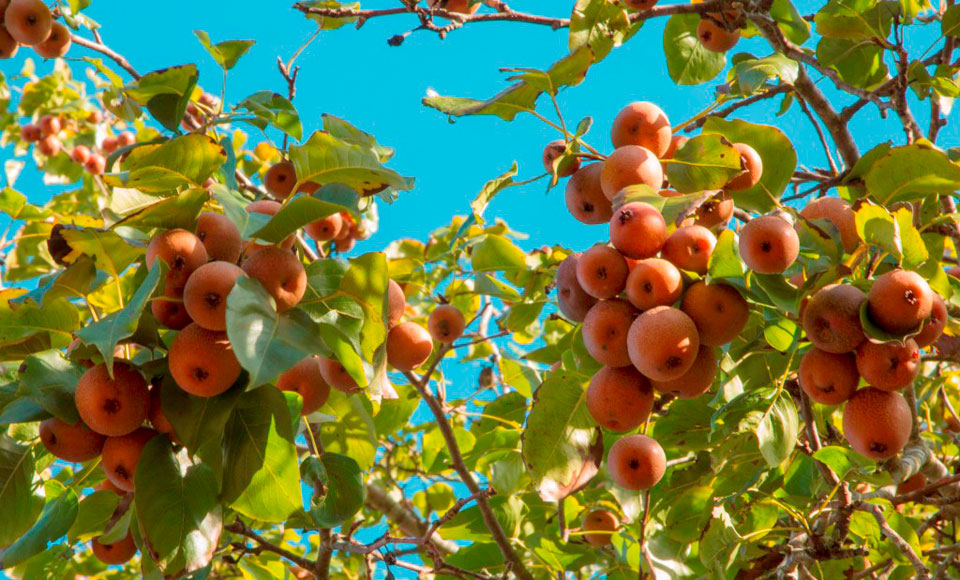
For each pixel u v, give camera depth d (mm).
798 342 518
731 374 564
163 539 490
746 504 626
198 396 489
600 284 515
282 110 625
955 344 604
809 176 690
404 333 614
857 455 539
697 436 633
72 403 488
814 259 520
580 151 579
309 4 694
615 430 533
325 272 524
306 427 599
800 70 655
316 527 551
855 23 652
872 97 654
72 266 501
